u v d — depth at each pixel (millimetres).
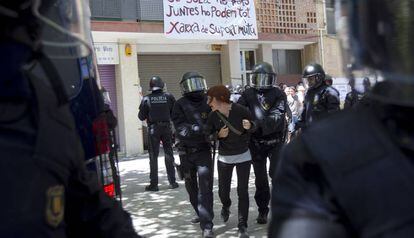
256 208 6773
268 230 1287
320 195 1173
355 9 1216
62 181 1430
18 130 1355
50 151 1391
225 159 5484
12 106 1374
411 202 1047
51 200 1369
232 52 16062
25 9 1457
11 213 1291
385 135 1116
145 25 13969
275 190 1264
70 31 1737
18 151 1331
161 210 6969
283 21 17156
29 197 1318
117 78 14516
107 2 13516
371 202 1074
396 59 1136
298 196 1196
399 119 1124
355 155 1112
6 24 1425
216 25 14734
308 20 17641
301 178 1207
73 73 2725
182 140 5551
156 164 8391
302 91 12953
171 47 15523
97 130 2891
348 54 1252
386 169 1078
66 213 1600
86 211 1662
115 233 1712
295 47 18125
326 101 6344
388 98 1124
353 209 1094
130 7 13844
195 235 5711
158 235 5754
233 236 5578
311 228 1147
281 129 5793
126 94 14445
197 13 14406
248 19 15312
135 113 14602
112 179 3066
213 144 5605
